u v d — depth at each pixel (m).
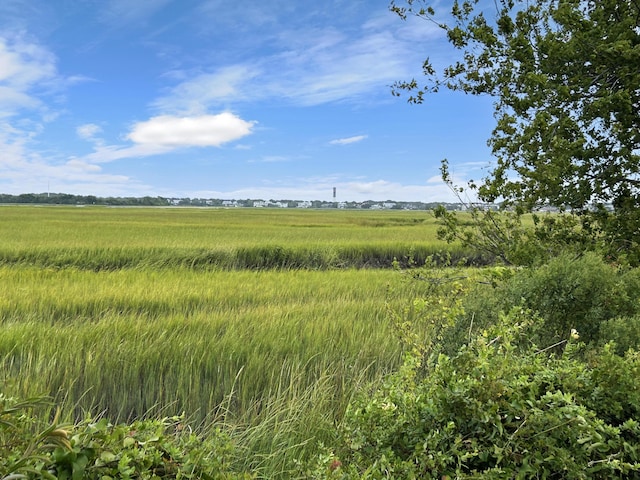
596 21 5.56
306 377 4.91
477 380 2.35
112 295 8.54
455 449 2.10
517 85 6.06
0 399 1.70
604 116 5.15
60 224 31.70
